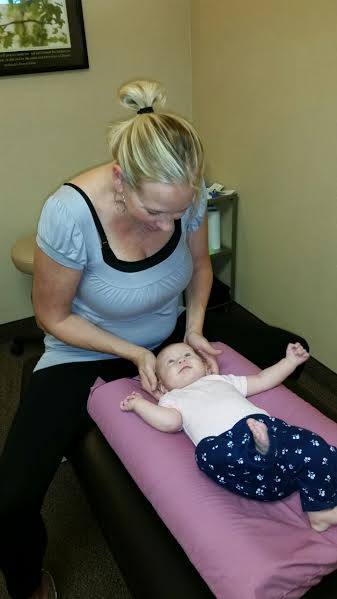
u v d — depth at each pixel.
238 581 0.82
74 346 1.29
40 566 1.18
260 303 2.35
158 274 1.23
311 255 1.91
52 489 1.58
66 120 2.20
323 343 2.00
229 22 1.99
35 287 1.23
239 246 2.38
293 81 1.74
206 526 0.92
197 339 1.37
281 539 0.90
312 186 1.79
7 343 2.37
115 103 2.28
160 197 0.94
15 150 2.15
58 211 1.11
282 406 1.20
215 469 0.98
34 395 1.26
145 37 2.22
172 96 2.42
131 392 1.23
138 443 1.10
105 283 1.20
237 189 2.27
